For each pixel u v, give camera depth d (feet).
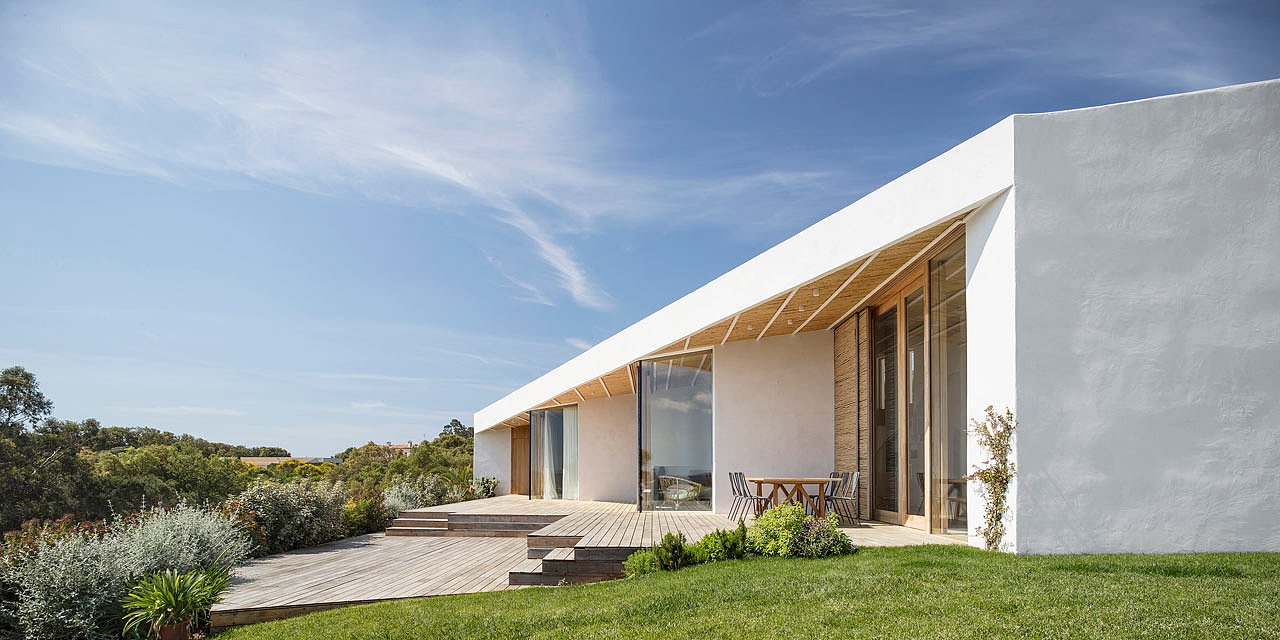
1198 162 23.18
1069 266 23.08
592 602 21.63
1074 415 22.75
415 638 19.38
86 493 73.72
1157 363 22.74
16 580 23.47
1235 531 22.15
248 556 38.58
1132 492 22.47
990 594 18.03
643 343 47.14
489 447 93.50
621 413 69.26
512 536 51.96
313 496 46.62
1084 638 14.74
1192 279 22.86
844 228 30.04
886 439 37.73
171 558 27.27
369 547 45.11
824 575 21.68
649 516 45.11
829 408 45.29
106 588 24.00
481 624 20.18
